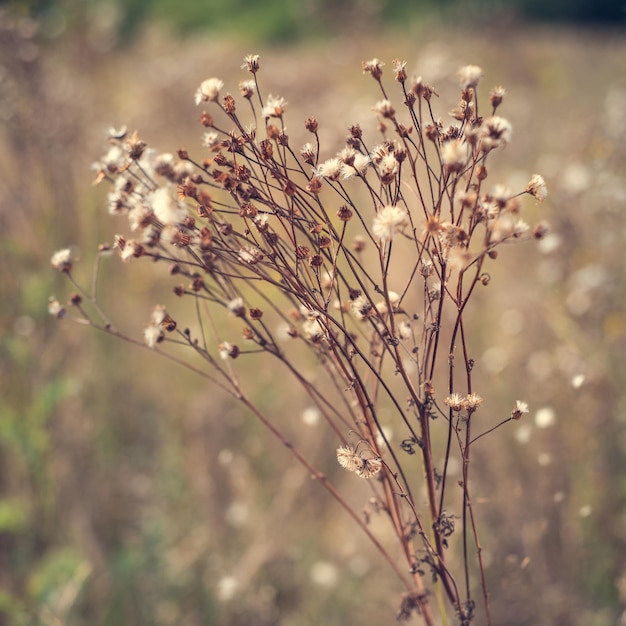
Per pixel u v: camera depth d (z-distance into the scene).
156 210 1.62
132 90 6.98
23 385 3.46
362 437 1.85
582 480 3.23
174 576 3.30
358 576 3.21
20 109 4.18
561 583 3.00
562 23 17.58
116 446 3.94
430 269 1.70
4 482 3.46
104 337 4.14
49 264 3.86
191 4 15.60
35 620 2.96
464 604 1.90
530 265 4.45
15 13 4.56
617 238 4.34
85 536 3.37
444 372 3.59
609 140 4.92
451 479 3.23
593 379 3.49
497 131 1.53
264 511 3.43
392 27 13.20
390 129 3.77
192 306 4.53
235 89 7.04
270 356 3.96
